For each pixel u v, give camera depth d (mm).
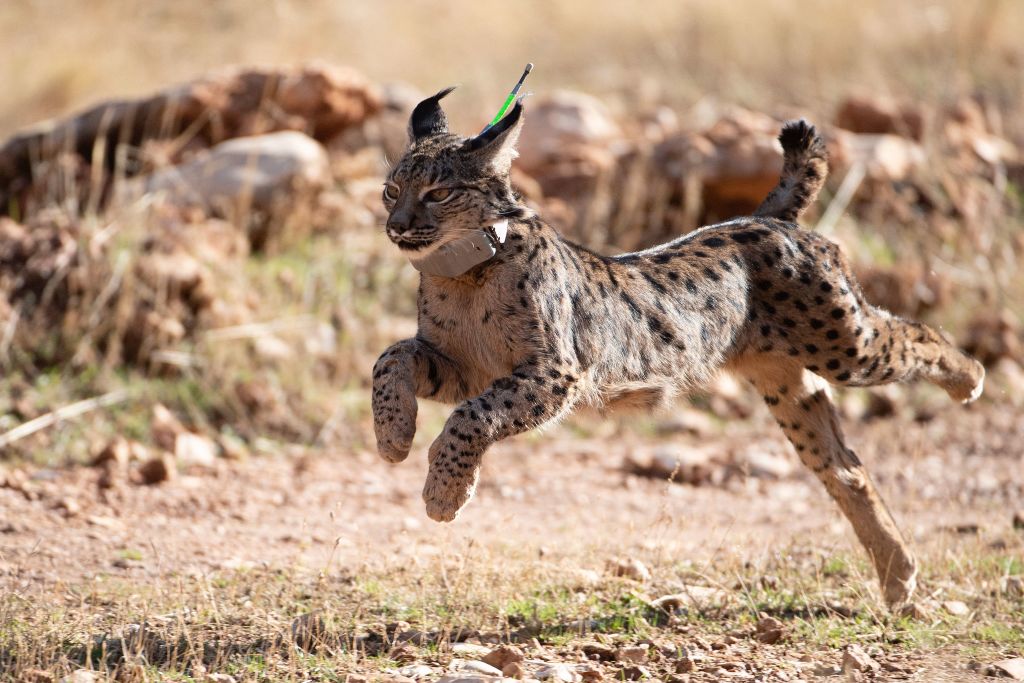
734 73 59375
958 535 27172
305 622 20281
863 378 23000
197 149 43938
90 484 29953
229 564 24578
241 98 44875
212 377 35312
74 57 64062
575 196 45188
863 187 45906
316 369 36875
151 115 43875
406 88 51000
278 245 41188
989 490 31500
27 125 60188
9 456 31703
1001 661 18750
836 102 55469
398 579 22906
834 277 22594
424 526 28062
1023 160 50625
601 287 21531
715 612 21438
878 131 50469
